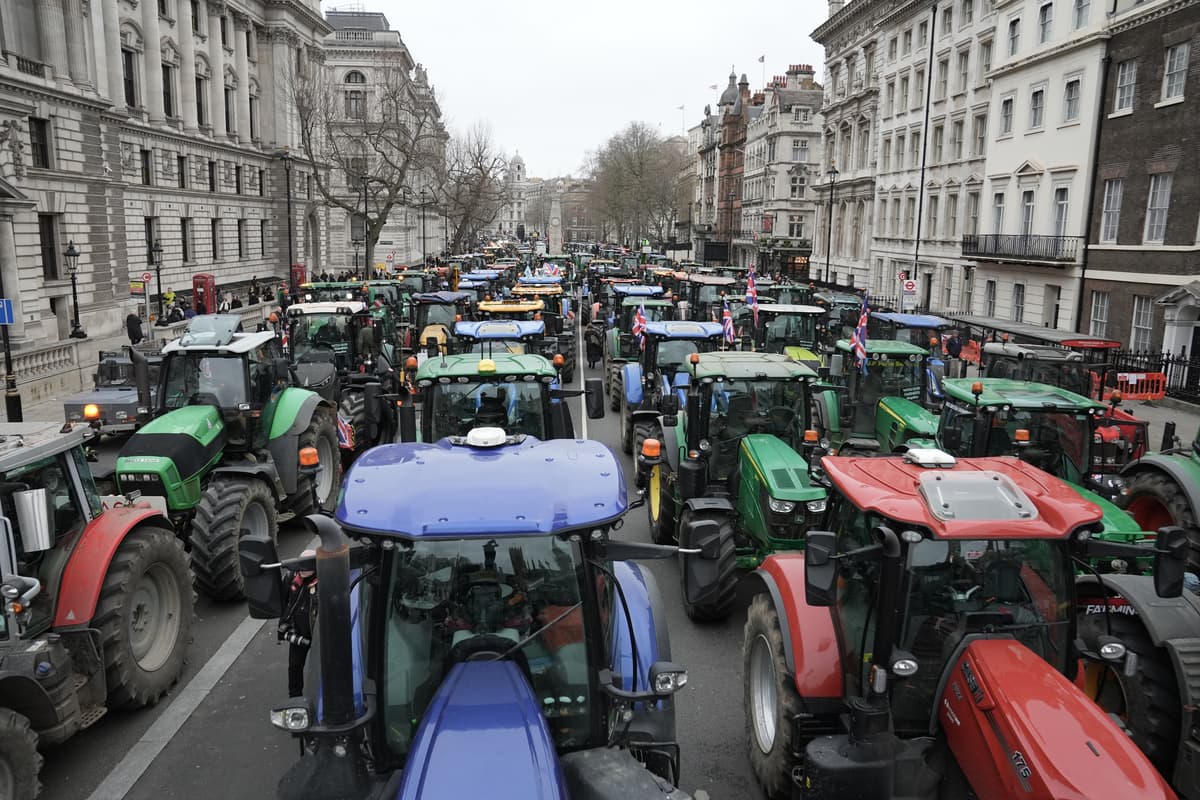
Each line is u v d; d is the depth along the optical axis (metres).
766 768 6.04
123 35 43.94
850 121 56.97
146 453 9.29
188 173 51.38
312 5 68.75
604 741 4.62
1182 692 5.46
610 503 4.54
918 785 4.95
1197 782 5.39
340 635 3.98
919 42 46.00
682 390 13.34
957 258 41.44
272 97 63.22
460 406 10.59
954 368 21.38
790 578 6.11
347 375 17.36
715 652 8.80
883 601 4.84
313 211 70.62
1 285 31.00
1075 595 5.14
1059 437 10.52
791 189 76.38
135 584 7.22
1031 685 4.45
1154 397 24.34
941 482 5.27
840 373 16.98
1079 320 31.20
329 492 13.28
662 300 25.41
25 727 5.64
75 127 35.66
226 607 9.81
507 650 4.43
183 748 7.03
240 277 58.75
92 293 37.34
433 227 109.31
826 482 6.19
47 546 6.31
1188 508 8.51
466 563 4.43
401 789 3.56
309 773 4.11
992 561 5.05
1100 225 30.38
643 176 109.75
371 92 81.25
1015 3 35.28
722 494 9.98
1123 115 28.94
